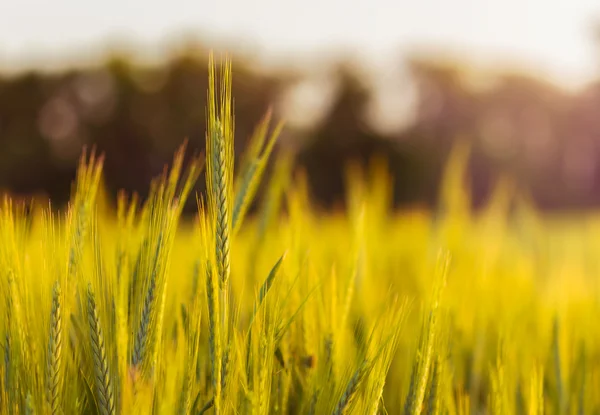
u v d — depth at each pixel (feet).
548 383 3.57
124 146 87.66
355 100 94.22
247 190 3.13
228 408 2.88
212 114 2.85
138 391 2.80
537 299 4.23
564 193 100.48
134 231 3.15
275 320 2.96
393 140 94.94
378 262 4.50
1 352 3.02
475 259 4.33
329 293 3.25
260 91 86.22
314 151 93.20
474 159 99.09
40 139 87.15
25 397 2.92
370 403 2.93
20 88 86.84
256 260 3.55
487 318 3.82
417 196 93.91
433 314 3.00
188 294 3.43
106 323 2.93
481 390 3.65
